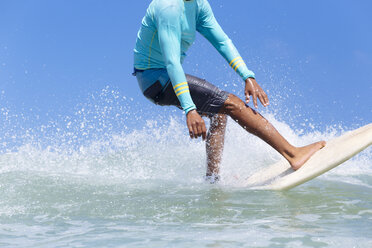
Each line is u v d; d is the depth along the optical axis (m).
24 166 14.59
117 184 11.55
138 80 12.02
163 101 11.62
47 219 8.07
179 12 10.60
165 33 10.50
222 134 12.62
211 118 12.52
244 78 11.62
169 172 14.00
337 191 10.39
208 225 7.35
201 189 10.82
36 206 9.04
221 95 11.06
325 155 10.65
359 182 12.41
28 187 10.70
